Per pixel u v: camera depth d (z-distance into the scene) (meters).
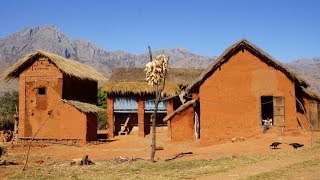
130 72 43.00
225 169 17.11
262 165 17.58
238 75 28.22
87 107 35.53
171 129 32.09
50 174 18.91
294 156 19.44
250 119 27.86
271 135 26.89
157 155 24.45
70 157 26.72
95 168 20.05
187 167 18.72
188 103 32.12
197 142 29.48
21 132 35.12
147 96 40.38
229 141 27.66
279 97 27.97
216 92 28.22
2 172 20.41
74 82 37.81
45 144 33.84
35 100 35.31
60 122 34.38
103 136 41.56
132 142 34.53
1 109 57.84
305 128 31.17
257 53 28.20
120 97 40.91
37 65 35.72
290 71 27.94
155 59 21.59
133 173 17.88
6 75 35.41
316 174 14.64
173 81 40.81
